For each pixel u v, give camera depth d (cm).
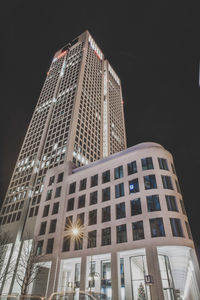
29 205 6644
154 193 3741
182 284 6131
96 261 4084
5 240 5916
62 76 10981
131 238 3516
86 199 4716
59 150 7200
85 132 8156
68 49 12900
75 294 1242
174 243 3166
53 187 5638
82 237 4209
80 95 8888
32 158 7881
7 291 4962
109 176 4688
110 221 3994
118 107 13338
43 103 10262
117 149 10700
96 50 13175
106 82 12738
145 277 2975
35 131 9069
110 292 3572
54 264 4178
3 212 7044
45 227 4950
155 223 3438
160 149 4378
